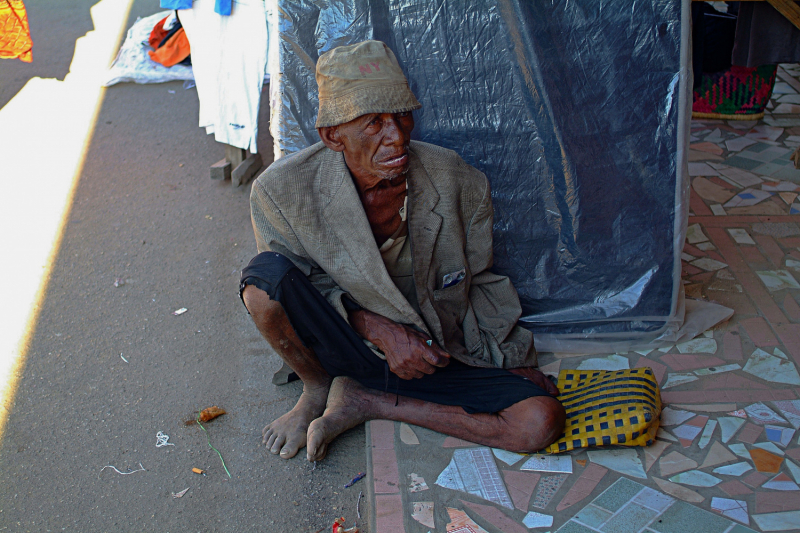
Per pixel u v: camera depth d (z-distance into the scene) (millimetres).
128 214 3820
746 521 1911
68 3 7582
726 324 2764
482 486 2072
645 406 2111
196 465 2273
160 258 3434
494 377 2234
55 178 4207
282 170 2027
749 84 4441
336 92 1839
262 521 2064
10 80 5680
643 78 2375
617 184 2520
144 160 4402
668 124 2432
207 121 3791
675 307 2676
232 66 3572
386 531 1935
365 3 2363
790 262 3123
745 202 3621
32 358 2775
